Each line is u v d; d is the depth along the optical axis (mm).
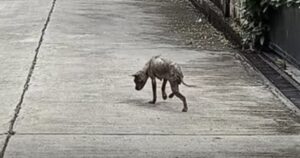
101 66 10758
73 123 7688
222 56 11703
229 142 7121
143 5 18438
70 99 8727
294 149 6953
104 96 8898
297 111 8359
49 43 12625
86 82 9680
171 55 11711
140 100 8719
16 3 18328
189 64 10984
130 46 12500
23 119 7824
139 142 7070
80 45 12500
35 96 8852
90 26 14672
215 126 7668
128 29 14414
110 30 14219
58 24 14805
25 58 11297
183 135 7324
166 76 8195
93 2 18703
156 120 7848
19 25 14633
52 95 8914
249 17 12109
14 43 12617
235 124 7766
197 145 7008
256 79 10039
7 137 7176
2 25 14641
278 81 9914
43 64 10852
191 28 14766
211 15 15273
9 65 10750
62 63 10945
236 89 9414
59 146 6922
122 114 8062
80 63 10961
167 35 13820
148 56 11594
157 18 16125
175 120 7867
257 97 9000
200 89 9359
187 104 8547
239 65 10992
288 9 10984
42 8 17312
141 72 8414
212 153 6762
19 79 9812
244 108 8453
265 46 12125
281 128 7652
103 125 7625
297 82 9828
